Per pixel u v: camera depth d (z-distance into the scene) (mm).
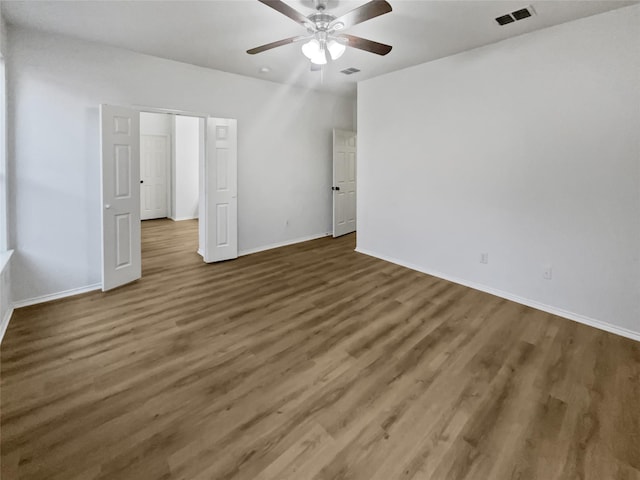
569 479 1487
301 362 2365
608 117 2766
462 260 3951
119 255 3750
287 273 4301
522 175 3336
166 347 2547
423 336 2738
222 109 4641
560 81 3000
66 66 3354
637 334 2732
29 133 3201
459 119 3816
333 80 4988
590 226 2934
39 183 3293
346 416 1859
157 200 8398
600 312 2926
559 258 3143
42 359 2371
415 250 4492
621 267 2793
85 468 1516
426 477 1496
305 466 1546
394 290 3746
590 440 1701
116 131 3582
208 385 2113
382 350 2523
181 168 8141
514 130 3352
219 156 4648
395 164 4629
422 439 1705
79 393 2020
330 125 6129
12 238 3182
